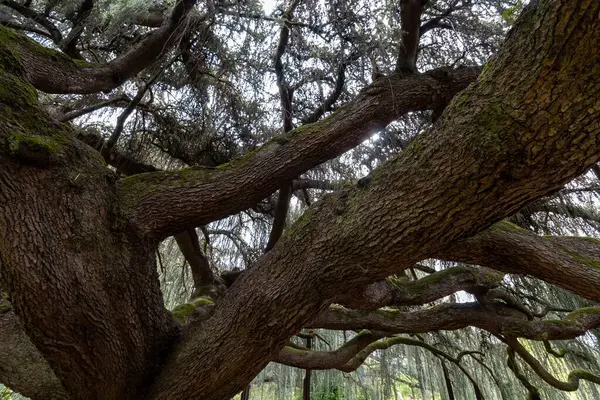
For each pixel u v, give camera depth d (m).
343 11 1.77
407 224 1.06
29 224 1.00
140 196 1.31
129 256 1.22
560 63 0.77
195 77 2.33
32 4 2.01
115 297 1.18
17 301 1.04
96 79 1.63
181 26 1.84
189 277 3.58
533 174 0.89
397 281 2.27
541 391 3.02
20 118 1.05
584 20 0.71
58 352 1.11
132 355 1.28
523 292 2.89
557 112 0.81
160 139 2.61
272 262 1.28
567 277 1.47
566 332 2.36
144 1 1.71
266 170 1.51
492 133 0.89
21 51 1.38
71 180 1.10
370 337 2.84
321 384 3.74
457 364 3.13
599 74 0.74
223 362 1.24
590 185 2.35
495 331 2.47
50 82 1.46
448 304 2.54
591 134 0.81
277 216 2.37
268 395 4.21
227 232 3.31
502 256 1.51
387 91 1.70
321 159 1.66
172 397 1.25
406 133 2.37
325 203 1.30
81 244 1.09
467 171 0.94
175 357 1.31
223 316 1.28
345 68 2.01
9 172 0.99
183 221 1.37
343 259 1.16
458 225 1.03
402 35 1.65
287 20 1.82
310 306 1.22
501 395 3.14
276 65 2.07
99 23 1.83
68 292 1.07
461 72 1.80
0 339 1.16
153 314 1.34
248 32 1.96
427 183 1.02
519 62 0.85
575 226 2.49
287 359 2.64
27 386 1.16
